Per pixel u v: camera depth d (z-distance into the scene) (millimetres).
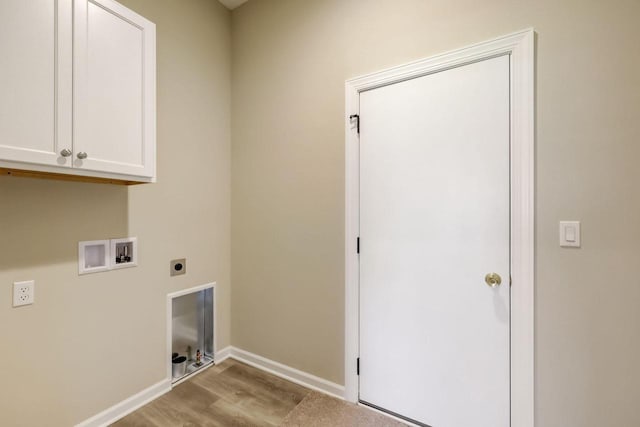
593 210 1256
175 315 2080
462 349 1539
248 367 2273
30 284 1393
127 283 1768
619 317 1222
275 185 2188
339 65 1902
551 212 1329
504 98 1421
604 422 1251
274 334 2205
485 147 1470
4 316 1324
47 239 1447
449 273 1568
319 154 1986
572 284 1296
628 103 1198
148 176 1541
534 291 1361
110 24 1380
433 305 1613
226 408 1796
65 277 1510
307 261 2045
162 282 1949
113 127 1390
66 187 1513
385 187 1747
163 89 1933
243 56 2357
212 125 2271
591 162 1257
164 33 1934
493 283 1453
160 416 1725
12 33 1097
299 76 2070
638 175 1188
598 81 1243
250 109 2314
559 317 1320
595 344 1262
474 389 1511
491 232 1464
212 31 2270
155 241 1906
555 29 1315
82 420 1573
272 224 2205
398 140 1702
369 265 1806
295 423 1676
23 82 1121
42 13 1170
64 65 1225
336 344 1932
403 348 1701
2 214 1317
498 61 1433
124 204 1745
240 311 2387
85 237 1581
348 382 1868
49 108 1187
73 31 1250
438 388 1604
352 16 1855
